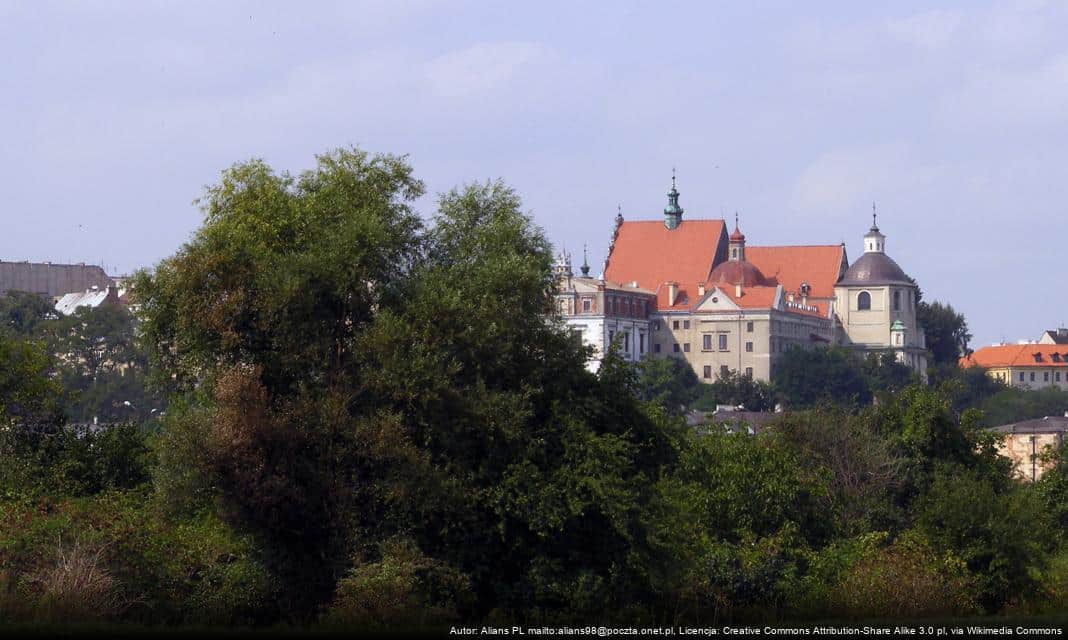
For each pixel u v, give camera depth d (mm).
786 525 94688
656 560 82625
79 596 72750
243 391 78000
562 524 78625
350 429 79312
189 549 78750
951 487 98500
